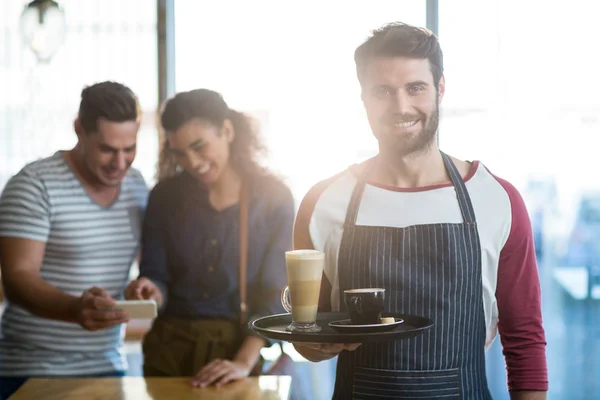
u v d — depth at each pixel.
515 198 1.86
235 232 2.62
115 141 2.49
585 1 4.08
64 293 2.38
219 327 2.58
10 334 2.57
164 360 2.59
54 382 2.34
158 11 4.38
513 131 4.16
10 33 4.53
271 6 4.20
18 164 4.56
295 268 1.73
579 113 4.12
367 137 4.11
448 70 4.16
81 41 4.43
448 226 1.83
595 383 4.15
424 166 1.87
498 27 4.12
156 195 2.71
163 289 2.65
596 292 4.16
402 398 1.81
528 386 1.84
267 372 2.62
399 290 1.83
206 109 2.56
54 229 2.54
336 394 1.90
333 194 1.94
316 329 1.73
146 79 4.41
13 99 4.54
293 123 4.15
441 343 1.82
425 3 4.14
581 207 4.16
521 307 1.86
